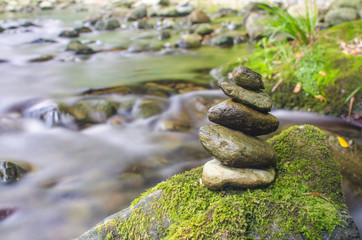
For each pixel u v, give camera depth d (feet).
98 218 2.73
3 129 4.11
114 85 5.45
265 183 2.19
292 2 10.03
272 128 2.22
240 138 2.15
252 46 7.82
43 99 4.81
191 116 4.45
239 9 12.71
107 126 4.24
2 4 16.03
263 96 2.19
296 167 2.35
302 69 4.52
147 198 2.25
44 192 3.01
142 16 12.40
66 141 3.88
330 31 5.42
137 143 3.81
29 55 7.50
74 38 9.42
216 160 2.27
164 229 2.07
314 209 2.05
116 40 9.16
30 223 2.69
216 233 1.94
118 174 3.26
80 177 3.23
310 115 4.26
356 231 2.00
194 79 5.78
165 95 5.05
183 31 10.03
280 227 1.97
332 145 3.32
